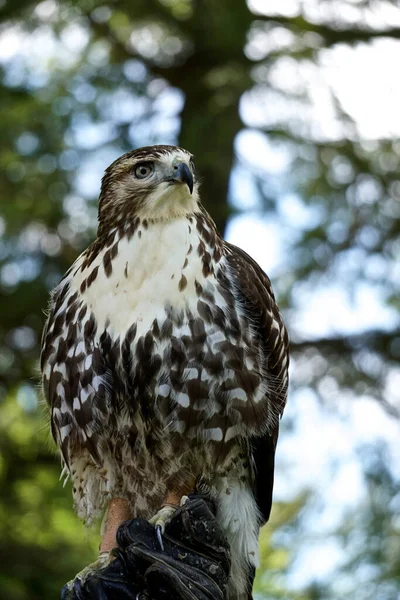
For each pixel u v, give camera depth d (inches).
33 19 593.0
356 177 599.5
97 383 308.3
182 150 323.0
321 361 629.0
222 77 563.5
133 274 308.2
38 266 580.4
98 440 313.0
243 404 309.3
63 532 569.6
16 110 589.0
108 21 612.4
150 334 303.3
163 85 613.9
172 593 275.7
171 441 309.3
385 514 603.2
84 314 311.6
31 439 597.0
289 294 599.8
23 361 597.6
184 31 593.9
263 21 594.6
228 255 323.3
